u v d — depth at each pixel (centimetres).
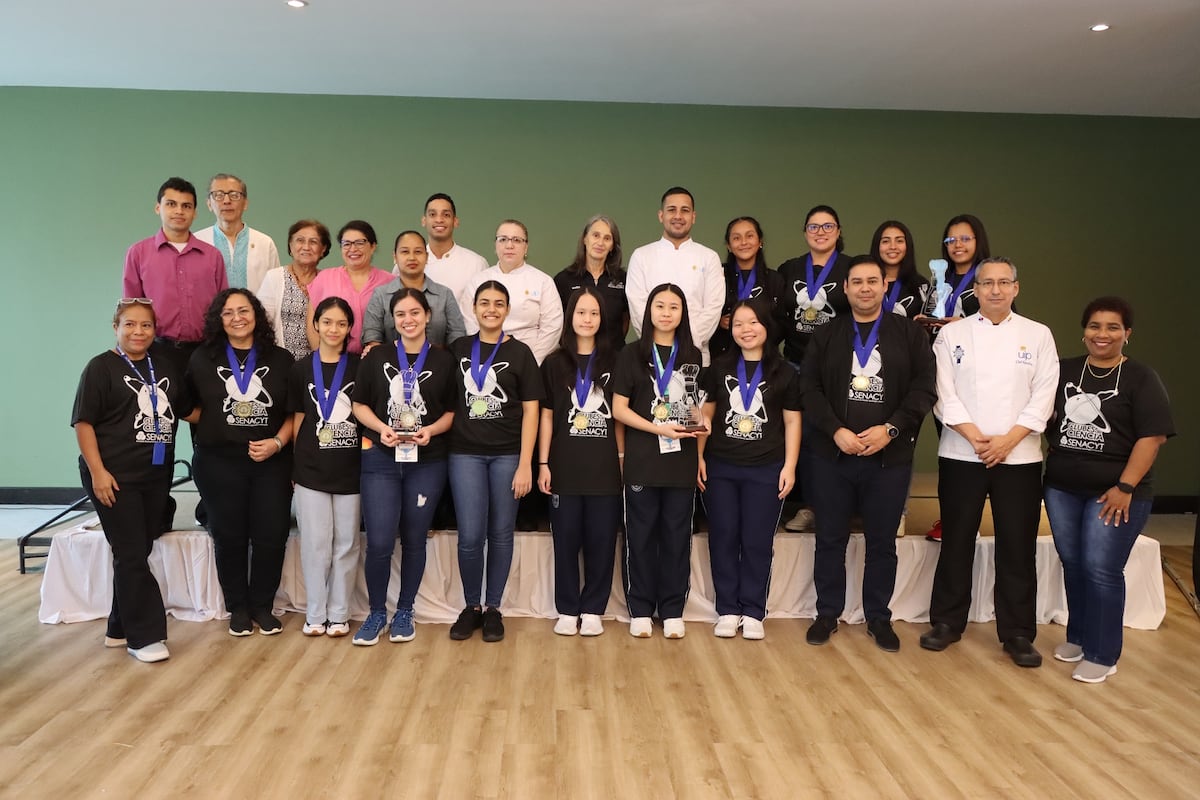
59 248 641
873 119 664
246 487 360
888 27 495
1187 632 390
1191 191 682
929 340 362
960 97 628
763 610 371
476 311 358
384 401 350
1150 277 684
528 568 394
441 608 387
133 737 269
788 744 271
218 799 234
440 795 238
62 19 496
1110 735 280
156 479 341
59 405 648
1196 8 464
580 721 285
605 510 362
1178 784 249
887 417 352
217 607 384
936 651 357
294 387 358
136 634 333
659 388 356
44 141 634
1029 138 671
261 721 282
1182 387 690
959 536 357
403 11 481
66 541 383
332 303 349
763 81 596
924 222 671
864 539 371
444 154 649
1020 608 350
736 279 429
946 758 263
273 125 641
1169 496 691
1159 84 593
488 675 323
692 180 660
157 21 499
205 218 643
